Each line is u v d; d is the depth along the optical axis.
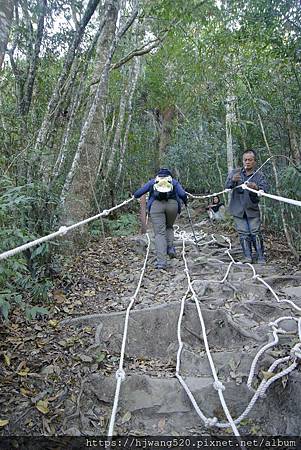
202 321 3.38
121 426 2.62
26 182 4.25
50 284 4.11
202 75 9.23
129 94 10.93
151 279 4.95
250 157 5.41
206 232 8.16
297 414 2.53
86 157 7.07
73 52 5.04
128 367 3.12
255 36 5.78
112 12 6.99
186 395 2.75
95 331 3.50
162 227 5.43
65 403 2.72
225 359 3.02
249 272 4.97
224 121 9.93
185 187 13.33
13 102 5.39
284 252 6.02
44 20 5.12
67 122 5.77
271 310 3.68
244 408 2.67
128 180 12.39
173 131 15.00
